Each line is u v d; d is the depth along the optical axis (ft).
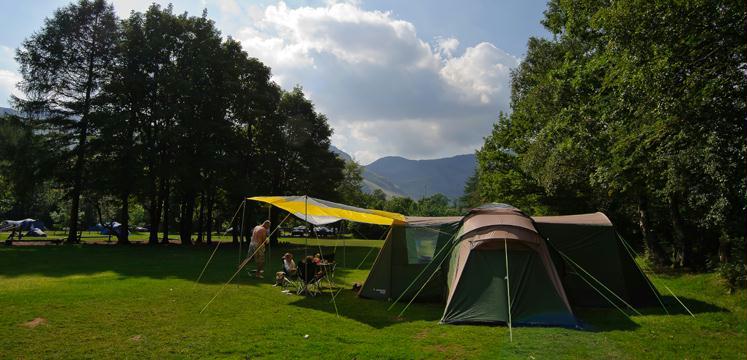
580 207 86.28
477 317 27.09
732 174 34.53
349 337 23.80
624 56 34.50
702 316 28.99
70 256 66.13
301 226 197.47
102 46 92.89
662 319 28.43
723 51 30.22
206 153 91.25
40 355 20.06
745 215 39.58
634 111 36.42
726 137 33.04
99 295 33.50
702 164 35.99
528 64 80.94
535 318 26.66
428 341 23.11
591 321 27.89
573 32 53.26
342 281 46.19
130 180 88.02
